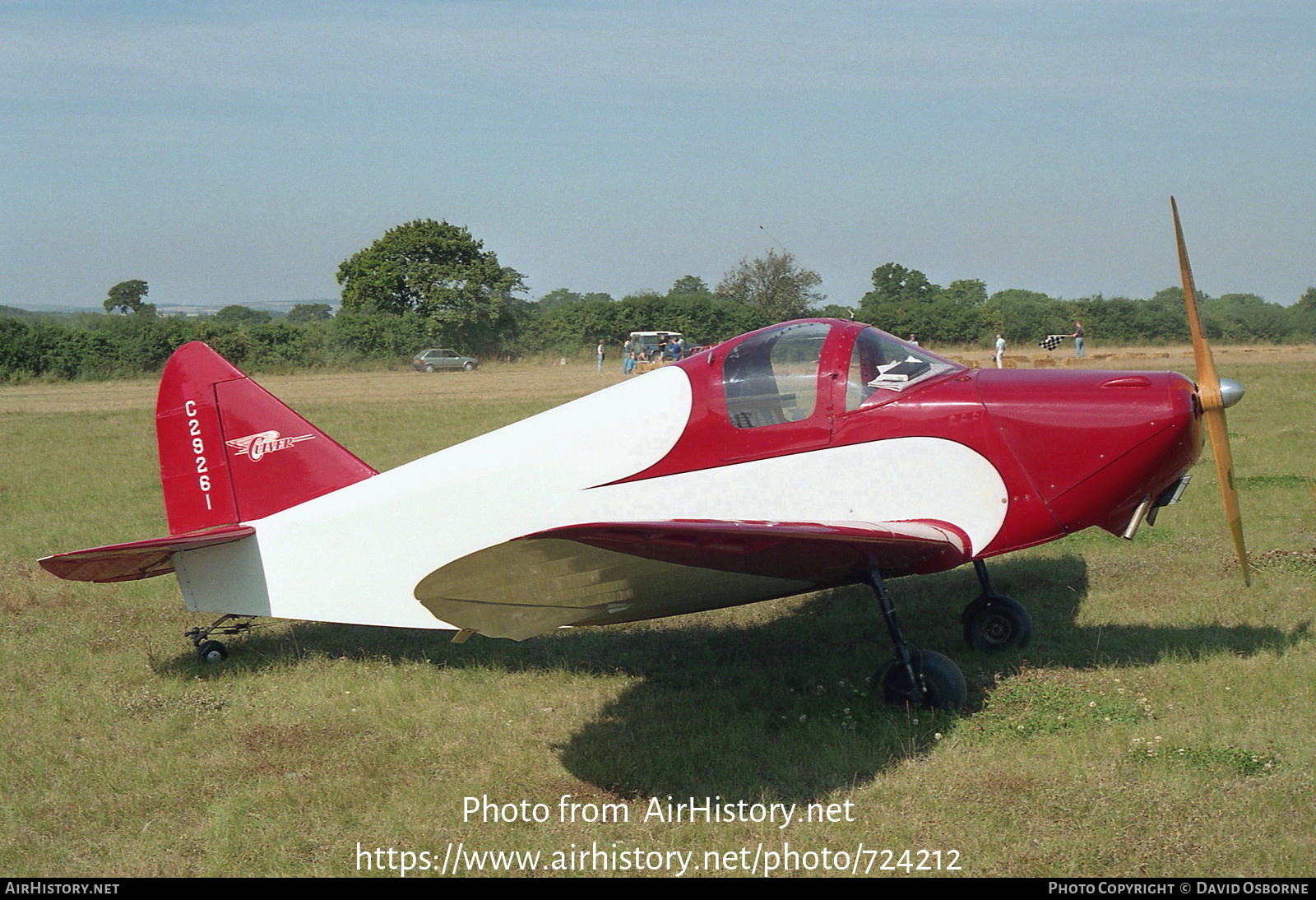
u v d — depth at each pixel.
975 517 5.24
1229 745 4.39
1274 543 7.99
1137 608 6.53
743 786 4.34
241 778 4.54
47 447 17.30
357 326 49.72
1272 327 56.72
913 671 5.00
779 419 5.34
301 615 5.96
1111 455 5.12
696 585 4.68
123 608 7.26
